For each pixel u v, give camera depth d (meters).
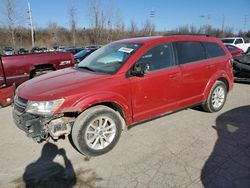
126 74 3.77
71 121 3.49
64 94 3.29
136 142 4.02
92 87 3.48
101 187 2.96
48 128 3.37
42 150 3.86
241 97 6.64
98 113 3.51
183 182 2.99
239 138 4.09
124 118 3.87
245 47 21.92
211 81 4.96
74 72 4.16
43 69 8.15
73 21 43.03
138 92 3.88
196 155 3.58
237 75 8.46
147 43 4.11
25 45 50.53
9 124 4.97
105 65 4.11
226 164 3.33
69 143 4.05
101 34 43.91
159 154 3.64
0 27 36.75
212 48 5.12
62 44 55.00
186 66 4.49
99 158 3.59
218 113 5.29
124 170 3.28
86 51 13.91
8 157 3.68
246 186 2.89
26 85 3.88
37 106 3.28
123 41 4.60
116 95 3.63
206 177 3.07
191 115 5.18
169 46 4.37
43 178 3.16
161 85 4.13
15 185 3.04
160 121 4.88
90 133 3.53
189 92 4.62
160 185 2.95
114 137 3.75
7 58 7.29
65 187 2.98
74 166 3.40
